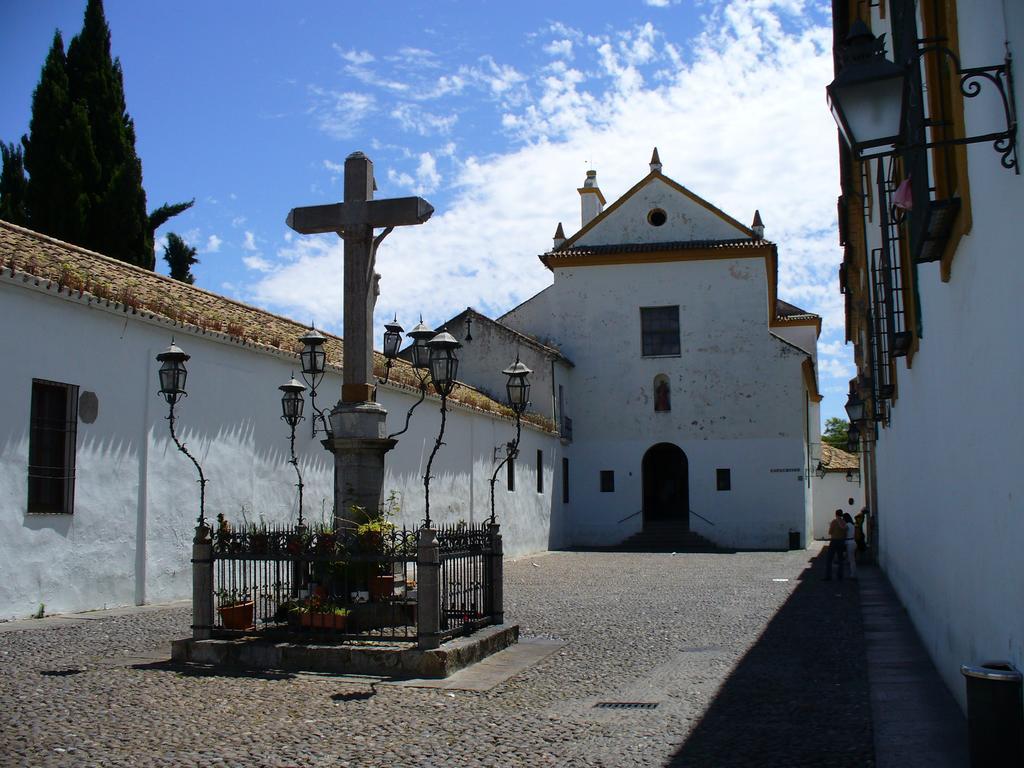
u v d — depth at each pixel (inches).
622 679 352.8
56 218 1022.4
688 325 1387.8
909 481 495.8
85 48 1086.4
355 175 431.5
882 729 276.2
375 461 414.3
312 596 375.9
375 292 439.8
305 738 260.2
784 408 1348.4
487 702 308.2
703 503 1353.3
